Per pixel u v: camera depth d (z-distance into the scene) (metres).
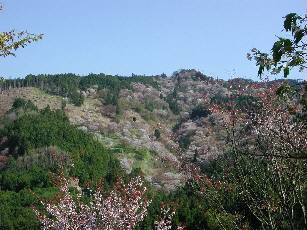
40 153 101.56
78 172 86.50
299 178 10.44
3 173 92.06
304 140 10.29
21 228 52.41
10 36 8.07
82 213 24.23
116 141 145.00
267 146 11.43
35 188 73.56
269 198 11.75
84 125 160.38
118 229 23.94
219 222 14.30
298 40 5.43
